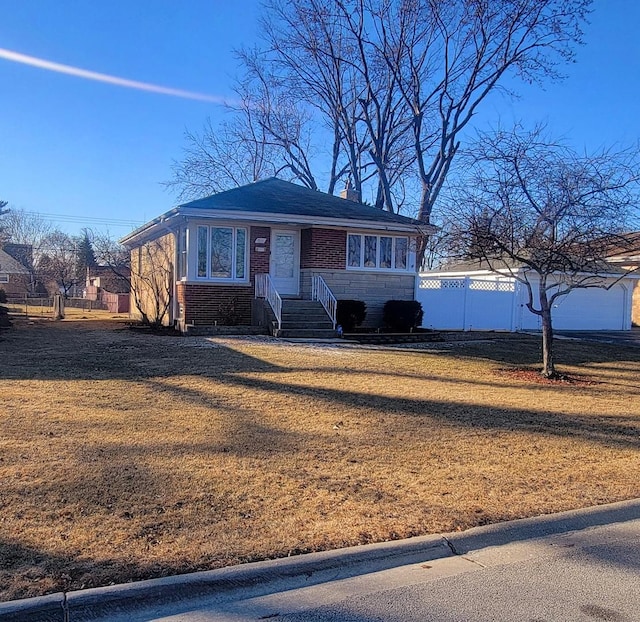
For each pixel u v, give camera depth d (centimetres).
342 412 777
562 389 1033
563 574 378
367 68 2845
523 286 2342
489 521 450
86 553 368
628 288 2586
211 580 345
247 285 1762
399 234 1931
